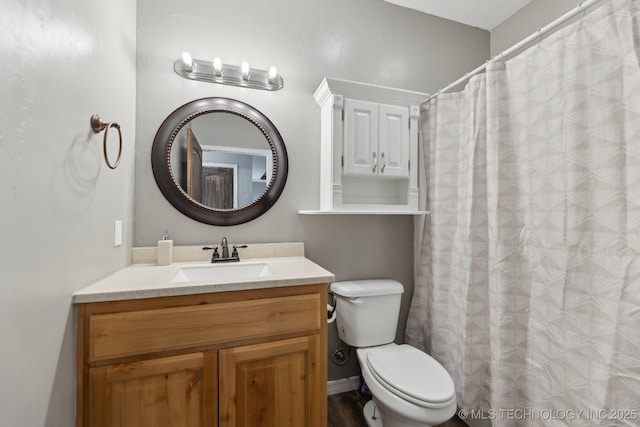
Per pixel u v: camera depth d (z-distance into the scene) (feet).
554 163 3.73
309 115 5.74
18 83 1.94
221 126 5.18
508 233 4.27
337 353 5.81
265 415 3.48
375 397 4.24
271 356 3.50
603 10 3.21
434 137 5.77
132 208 4.60
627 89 3.02
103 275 3.48
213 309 3.26
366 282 5.76
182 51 4.99
